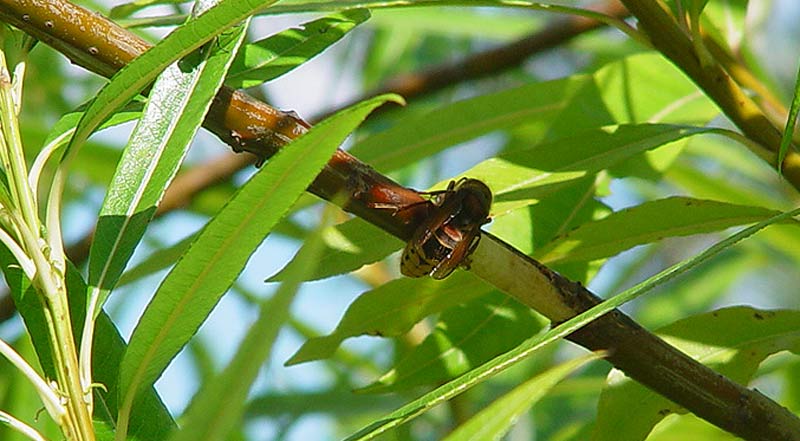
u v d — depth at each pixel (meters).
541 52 1.22
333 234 0.96
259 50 0.95
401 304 0.98
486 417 0.90
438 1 0.96
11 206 0.89
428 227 0.92
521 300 0.93
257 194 0.85
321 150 0.85
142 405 0.92
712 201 0.97
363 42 1.36
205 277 0.86
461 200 0.93
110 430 0.92
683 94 1.05
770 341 0.97
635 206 0.97
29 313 0.91
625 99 1.05
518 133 1.15
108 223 0.90
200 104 0.90
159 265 0.99
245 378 0.82
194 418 0.82
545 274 0.93
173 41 0.88
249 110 0.91
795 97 0.92
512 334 1.00
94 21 0.91
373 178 0.92
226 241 0.86
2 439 1.03
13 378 1.04
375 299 0.98
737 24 1.04
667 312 1.32
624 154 0.97
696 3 0.97
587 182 1.02
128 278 0.99
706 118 1.05
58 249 0.89
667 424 1.04
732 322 0.97
